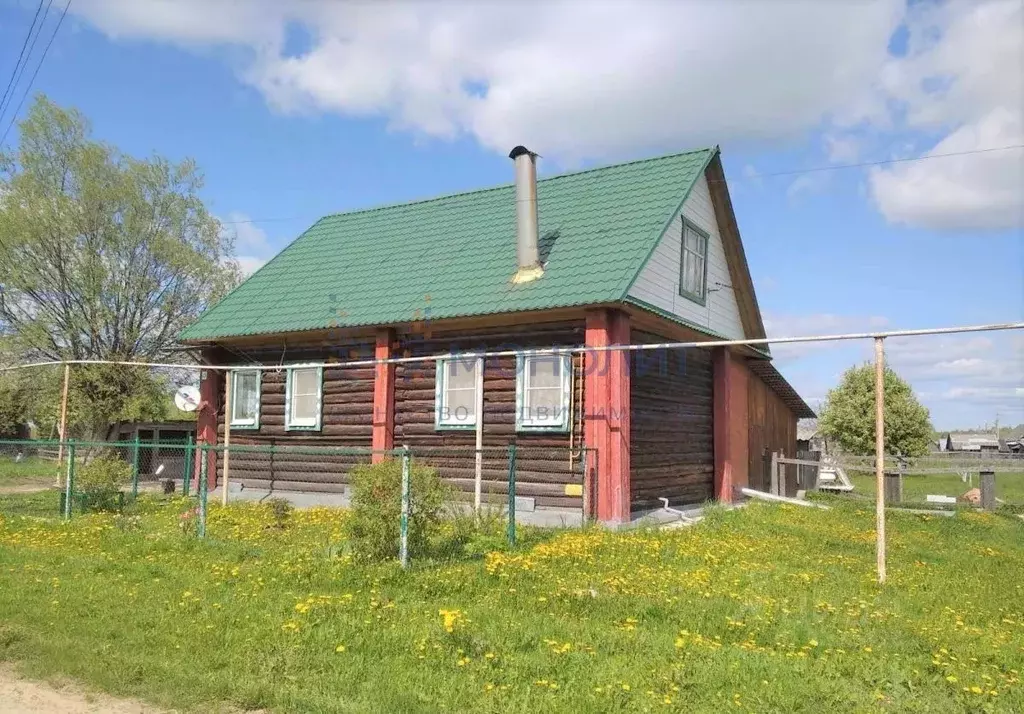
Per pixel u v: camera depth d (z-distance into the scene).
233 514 14.63
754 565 10.10
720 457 18.67
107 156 27.34
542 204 17.41
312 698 5.47
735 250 19.19
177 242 28.36
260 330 17.34
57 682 6.00
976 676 6.11
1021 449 68.44
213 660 6.27
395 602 7.93
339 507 15.88
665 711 5.25
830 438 43.34
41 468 28.89
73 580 9.09
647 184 16.41
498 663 6.14
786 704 5.41
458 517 12.31
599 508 13.43
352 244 19.72
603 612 7.69
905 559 11.64
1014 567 11.51
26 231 25.84
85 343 27.95
